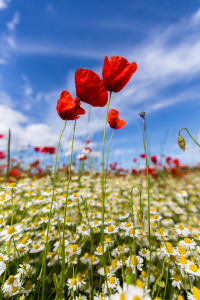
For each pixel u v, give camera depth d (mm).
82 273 361
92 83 222
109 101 219
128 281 166
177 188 1104
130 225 328
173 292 267
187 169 1758
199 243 379
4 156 1179
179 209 664
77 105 229
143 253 316
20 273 288
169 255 267
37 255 406
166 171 1399
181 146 277
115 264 293
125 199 719
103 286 271
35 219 481
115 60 220
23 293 266
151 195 857
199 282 274
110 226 322
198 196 984
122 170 1363
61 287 202
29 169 1098
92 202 542
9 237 281
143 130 217
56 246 357
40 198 489
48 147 862
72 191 690
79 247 347
